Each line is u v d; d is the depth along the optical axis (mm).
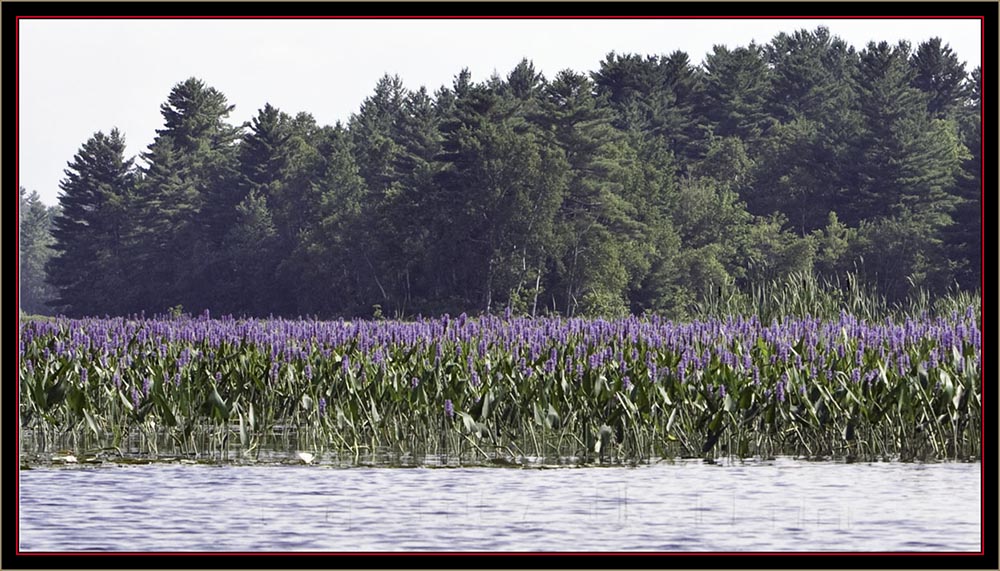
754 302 72750
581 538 31703
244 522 33781
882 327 56031
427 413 47625
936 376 45812
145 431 48031
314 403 49750
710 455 46000
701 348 51781
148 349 58406
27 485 39531
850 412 46094
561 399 46938
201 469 42938
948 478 40625
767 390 46156
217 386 50750
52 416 48531
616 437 46281
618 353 50844
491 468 43156
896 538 31828
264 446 48500
